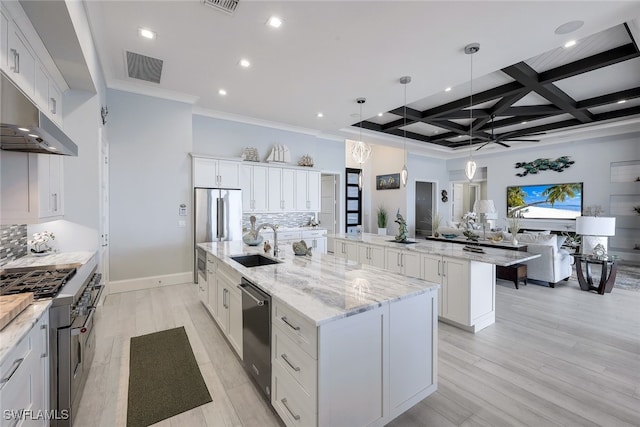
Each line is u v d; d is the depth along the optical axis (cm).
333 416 154
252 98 484
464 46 323
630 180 679
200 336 304
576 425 185
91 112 333
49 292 175
